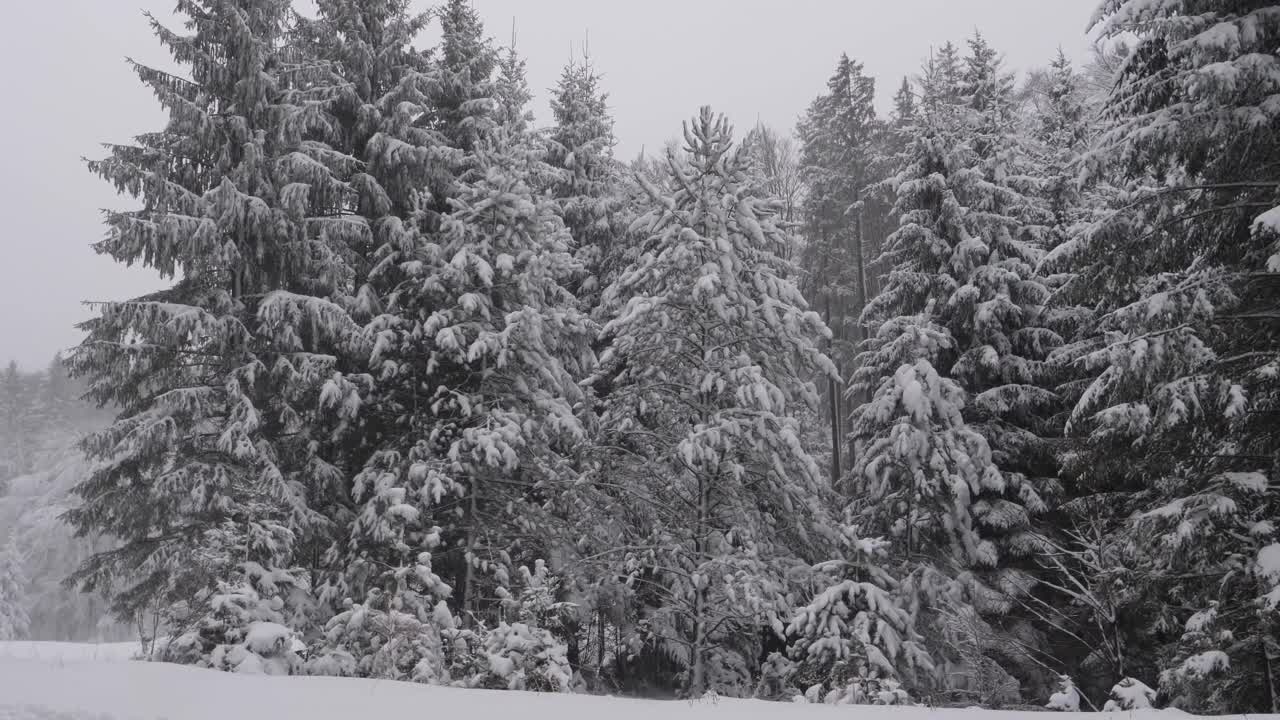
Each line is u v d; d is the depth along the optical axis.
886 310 22.38
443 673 12.38
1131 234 13.78
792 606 16.81
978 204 21.20
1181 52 12.59
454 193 23.09
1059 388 19.56
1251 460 13.10
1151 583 13.72
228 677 9.98
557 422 19.27
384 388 20.89
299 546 19.38
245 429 18.12
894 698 11.52
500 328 20.36
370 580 18.25
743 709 8.54
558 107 27.38
